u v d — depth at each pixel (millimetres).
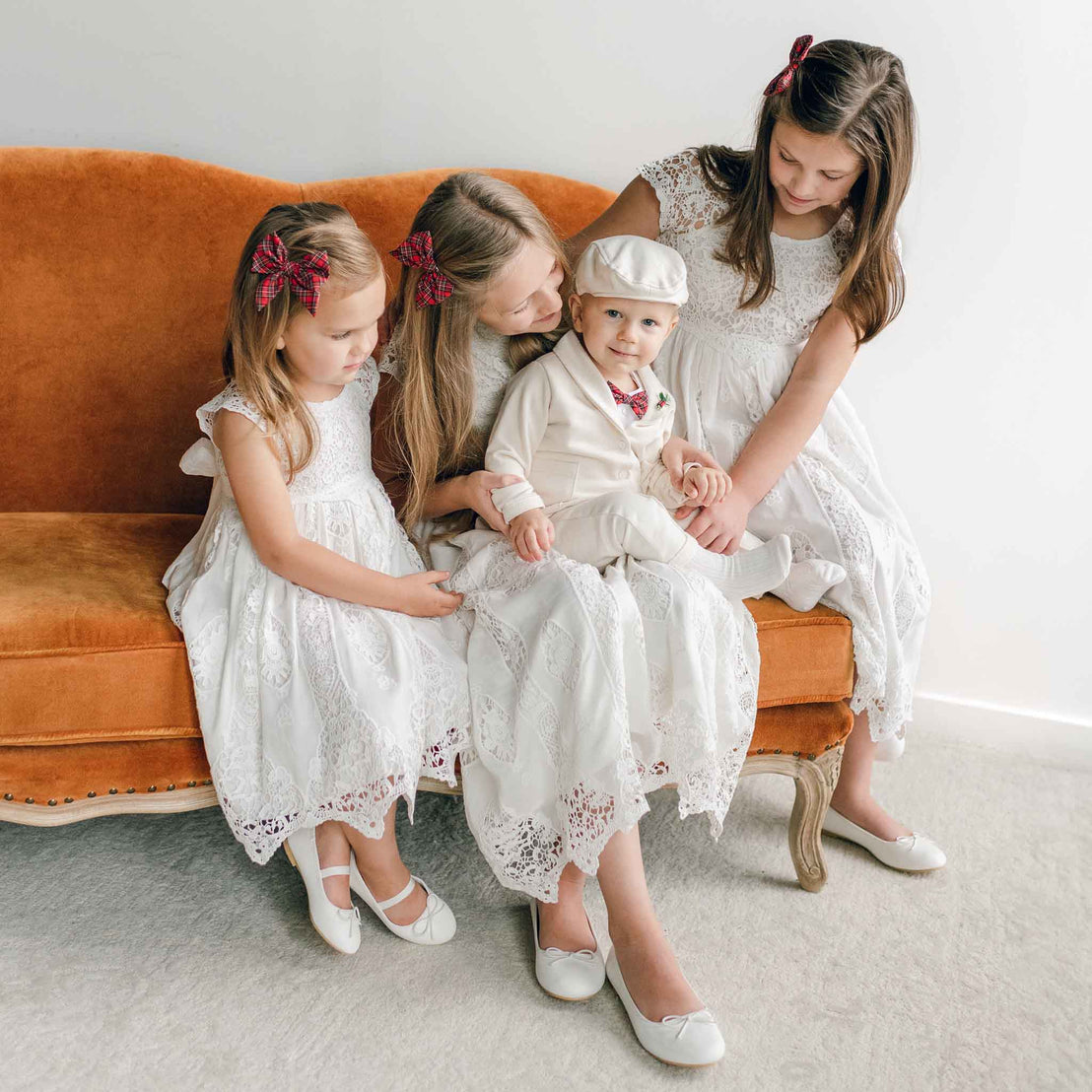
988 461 2039
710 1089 1316
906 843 1763
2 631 1339
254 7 1956
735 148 1985
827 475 1680
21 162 1839
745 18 1917
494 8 1958
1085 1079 1363
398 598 1452
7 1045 1305
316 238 1352
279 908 1585
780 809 1915
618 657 1374
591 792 1370
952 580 2125
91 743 1396
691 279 1690
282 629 1413
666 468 1599
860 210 1581
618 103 1999
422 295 1502
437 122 2031
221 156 2045
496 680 1435
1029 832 1892
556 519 1556
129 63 1976
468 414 1584
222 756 1376
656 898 1652
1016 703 2154
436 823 1811
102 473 1926
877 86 1446
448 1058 1337
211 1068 1295
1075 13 1804
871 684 1598
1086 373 1953
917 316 1992
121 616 1399
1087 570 2047
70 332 1866
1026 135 1870
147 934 1510
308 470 1482
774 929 1602
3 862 1636
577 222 1991
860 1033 1416
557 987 1438
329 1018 1384
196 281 1895
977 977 1531
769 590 1597
